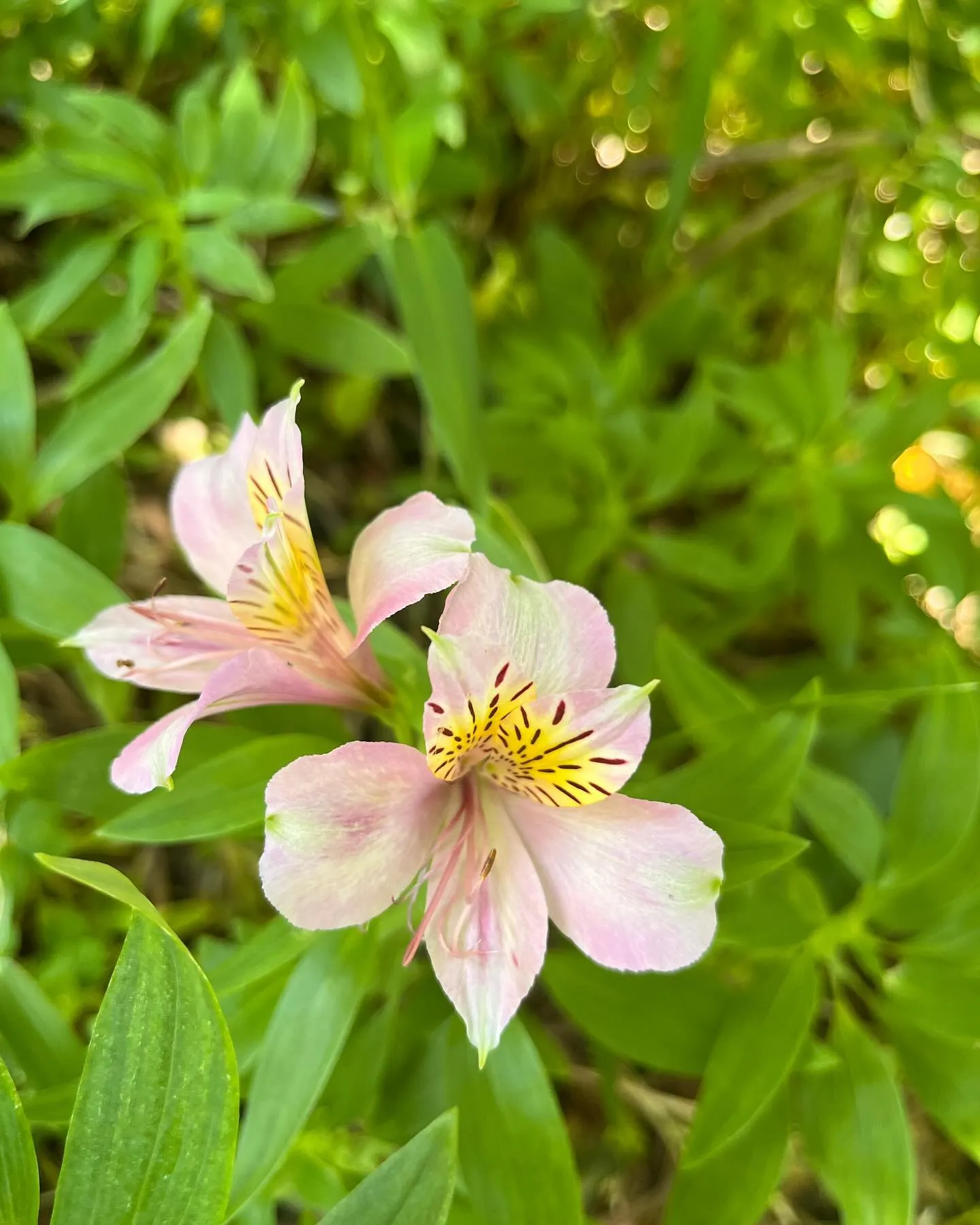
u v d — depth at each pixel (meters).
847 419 0.25
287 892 0.13
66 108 0.24
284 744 0.16
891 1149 0.17
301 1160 0.18
